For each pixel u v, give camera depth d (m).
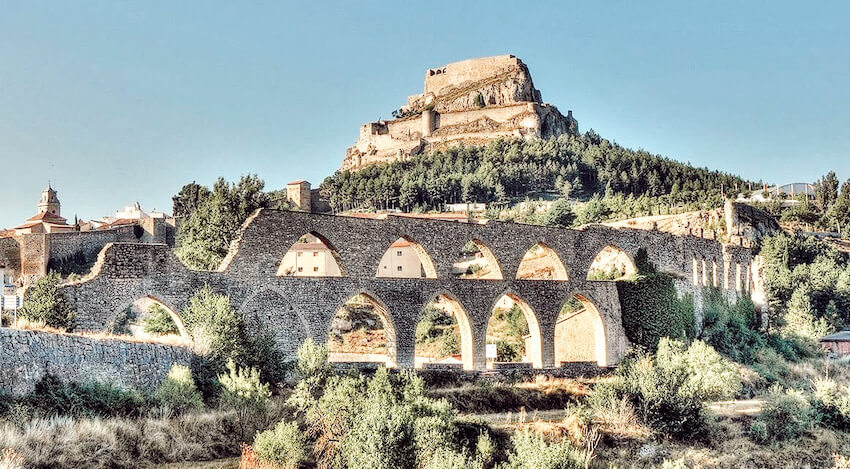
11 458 39.22
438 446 48.75
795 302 128.50
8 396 45.47
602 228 92.88
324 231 73.06
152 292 63.16
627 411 64.56
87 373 50.56
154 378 54.91
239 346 60.66
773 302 135.38
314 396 56.25
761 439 66.31
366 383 56.41
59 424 44.22
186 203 168.62
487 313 81.88
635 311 92.56
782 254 148.75
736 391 76.62
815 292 137.25
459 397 68.19
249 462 46.31
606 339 89.44
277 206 141.62
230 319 61.72
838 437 68.12
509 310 118.94
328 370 58.53
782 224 186.12
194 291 65.38
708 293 104.75
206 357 58.50
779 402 72.06
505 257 84.50
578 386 76.06
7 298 54.81
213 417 51.28
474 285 81.31
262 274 69.25
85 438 44.25
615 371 82.62
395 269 148.88
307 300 71.31
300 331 70.62
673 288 95.56
